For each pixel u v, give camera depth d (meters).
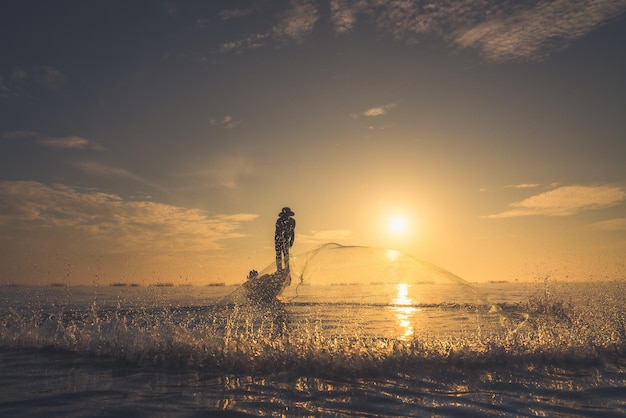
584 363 6.08
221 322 7.49
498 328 7.67
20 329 8.55
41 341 7.48
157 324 7.70
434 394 4.62
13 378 5.30
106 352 6.70
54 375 5.47
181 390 4.76
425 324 8.50
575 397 4.54
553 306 12.58
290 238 7.56
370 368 5.60
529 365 5.94
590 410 4.09
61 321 9.57
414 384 5.04
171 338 6.78
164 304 16.02
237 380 5.21
